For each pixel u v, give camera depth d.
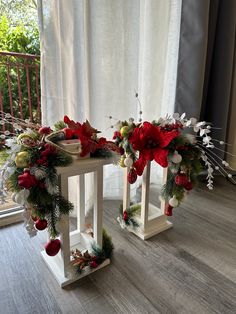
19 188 0.86
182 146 1.15
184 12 1.66
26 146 0.89
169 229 1.43
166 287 1.04
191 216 1.58
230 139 2.22
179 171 1.19
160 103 1.78
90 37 1.31
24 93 2.21
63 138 0.97
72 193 1.42
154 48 1.63
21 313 0.91
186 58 1.72
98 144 1.01
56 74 1.26
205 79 1.90
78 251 1.11
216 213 1.62
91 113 1.42
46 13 1.17
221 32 1.82
